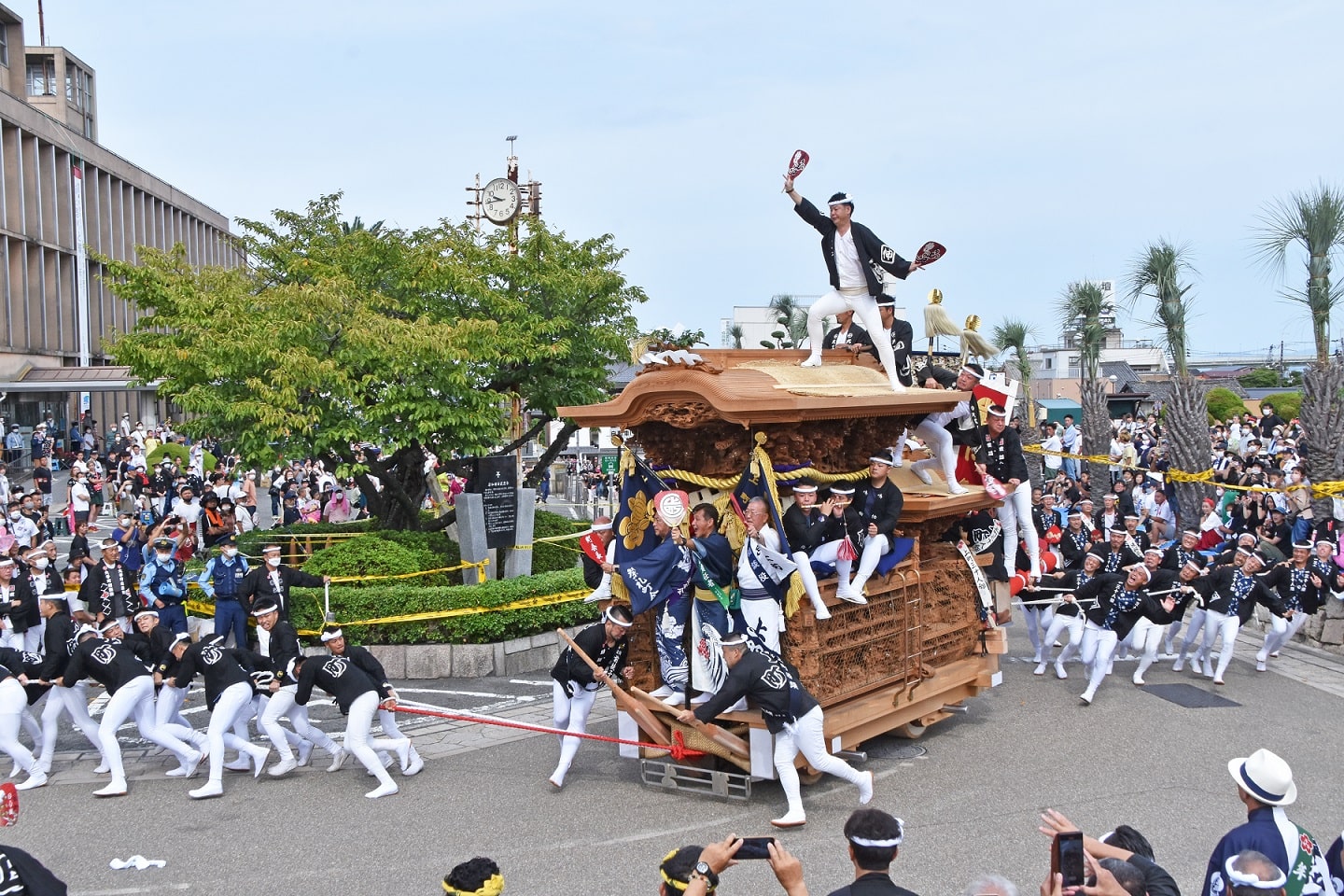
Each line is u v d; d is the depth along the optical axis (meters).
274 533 19.97
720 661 10.23
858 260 11.30
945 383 12.55
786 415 9.55
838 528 10.18
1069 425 28.58
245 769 11.40
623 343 20.48
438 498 21.00
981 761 11.12
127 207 54.66
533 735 12.39
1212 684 14.22
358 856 8.93
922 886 8.11
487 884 5.41
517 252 21.23
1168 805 9.76
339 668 10.59
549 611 15.72
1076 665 15.48
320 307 16.97
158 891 8.34
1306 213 18.39
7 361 42.56
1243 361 68.06
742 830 9.30
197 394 16.28
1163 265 21.00
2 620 14.64
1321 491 16.95
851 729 10.47
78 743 12.61
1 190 42.56
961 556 12.52
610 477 28.30
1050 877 4.92
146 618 11.25
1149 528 19.67
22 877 5.76
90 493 28.48
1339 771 10.66
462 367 17.50
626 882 8.27
